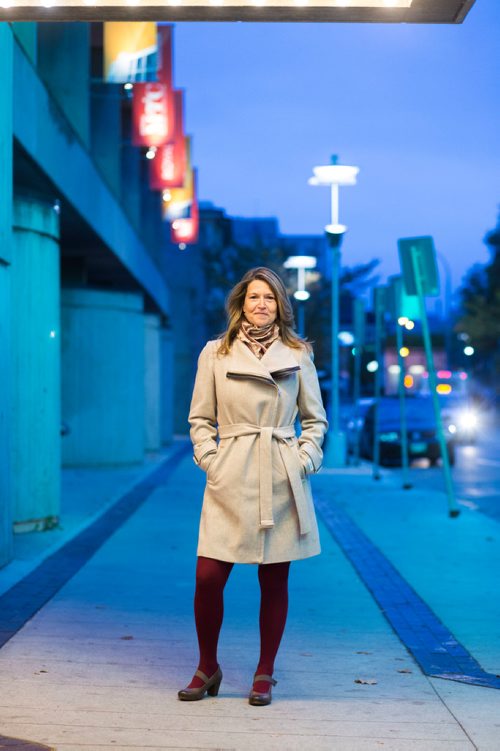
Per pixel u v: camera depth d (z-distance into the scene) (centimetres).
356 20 477
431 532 1164
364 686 526
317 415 508
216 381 499
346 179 2308
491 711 483
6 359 870
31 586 792
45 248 1119
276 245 5034
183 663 565
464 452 3031
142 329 2255
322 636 642
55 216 1139
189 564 926
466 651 599
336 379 2458
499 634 644
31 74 1024
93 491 1666
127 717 466
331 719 468
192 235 3123
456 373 4350
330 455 2434
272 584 500
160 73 2005
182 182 2433
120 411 2158
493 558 966
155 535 1129
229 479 489
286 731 449
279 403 496
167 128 2014
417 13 468
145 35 1620
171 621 676
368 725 459
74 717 465
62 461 2108
